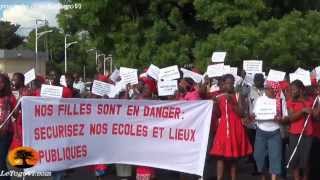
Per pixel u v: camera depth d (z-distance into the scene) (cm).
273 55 2192
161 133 1143
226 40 2161
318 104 1151
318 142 1176
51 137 1089
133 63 2347
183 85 1308
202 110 1131
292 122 1159
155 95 1423
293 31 2225
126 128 1144
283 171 1269
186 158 1138
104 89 1356
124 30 2394
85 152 1123
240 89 1378
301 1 2472
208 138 1150
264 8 2283
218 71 1388
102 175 1226
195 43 2370
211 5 2280
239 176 1380
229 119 1162
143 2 2425
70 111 1107
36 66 6519
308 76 1336
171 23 2405
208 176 1305
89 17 2416
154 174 1216
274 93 1162
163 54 2273
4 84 1054
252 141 1366
